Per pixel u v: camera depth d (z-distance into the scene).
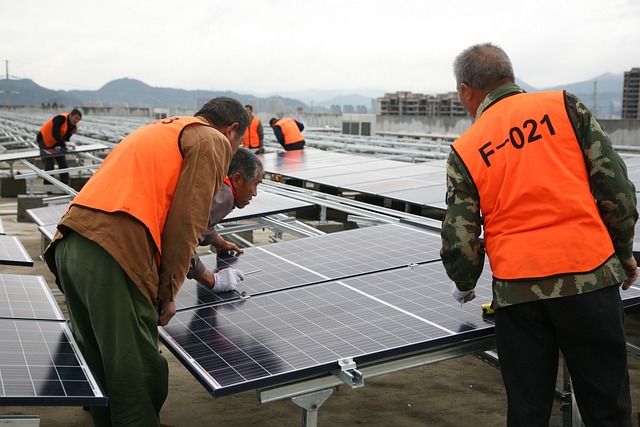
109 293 2.60
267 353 2.60
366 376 2.64
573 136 2.48
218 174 2.75
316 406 2.54
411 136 20.70
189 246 2.68
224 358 2.57
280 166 9.96
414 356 2.73
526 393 2.48
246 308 3.14
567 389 3.26
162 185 2.67
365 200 9.94
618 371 2.45
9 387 2.22
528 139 2.48
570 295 2.37
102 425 2.88
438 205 6.02
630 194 2.48
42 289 3.66
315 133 19.80
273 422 3.74
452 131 22.16
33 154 10.99
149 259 2.65
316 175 8.76
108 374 2.63
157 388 2.71
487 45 2.71
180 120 2.80
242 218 5.09
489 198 2.53
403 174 8.60
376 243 4.25
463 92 2.75
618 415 2.46
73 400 2.20
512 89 2.63
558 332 2.46
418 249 4.07
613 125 16.66
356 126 19.27
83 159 16.89
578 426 3.01
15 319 3.03
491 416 3.83
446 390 4.21
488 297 3.17
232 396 4.11
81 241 2.62
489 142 2.54
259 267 3.81
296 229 5.16
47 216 5.64
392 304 3.09
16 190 12.42
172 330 2.90
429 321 2.85
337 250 4.11
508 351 2.52
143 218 2.61
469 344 2.82
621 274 2.45
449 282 3.38
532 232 2.44
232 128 2.97
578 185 2.45
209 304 3.22
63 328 3.01
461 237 2.53
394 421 3.77
